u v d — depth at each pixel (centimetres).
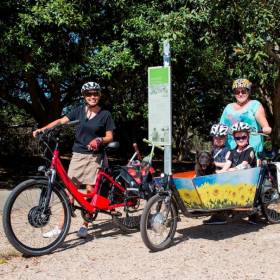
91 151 475
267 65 695
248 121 531
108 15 817
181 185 451
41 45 751
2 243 470
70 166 486
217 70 848
